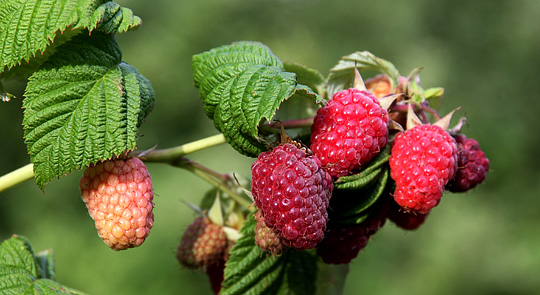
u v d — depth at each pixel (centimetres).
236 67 32
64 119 31
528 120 185
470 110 183
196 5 181
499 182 174
